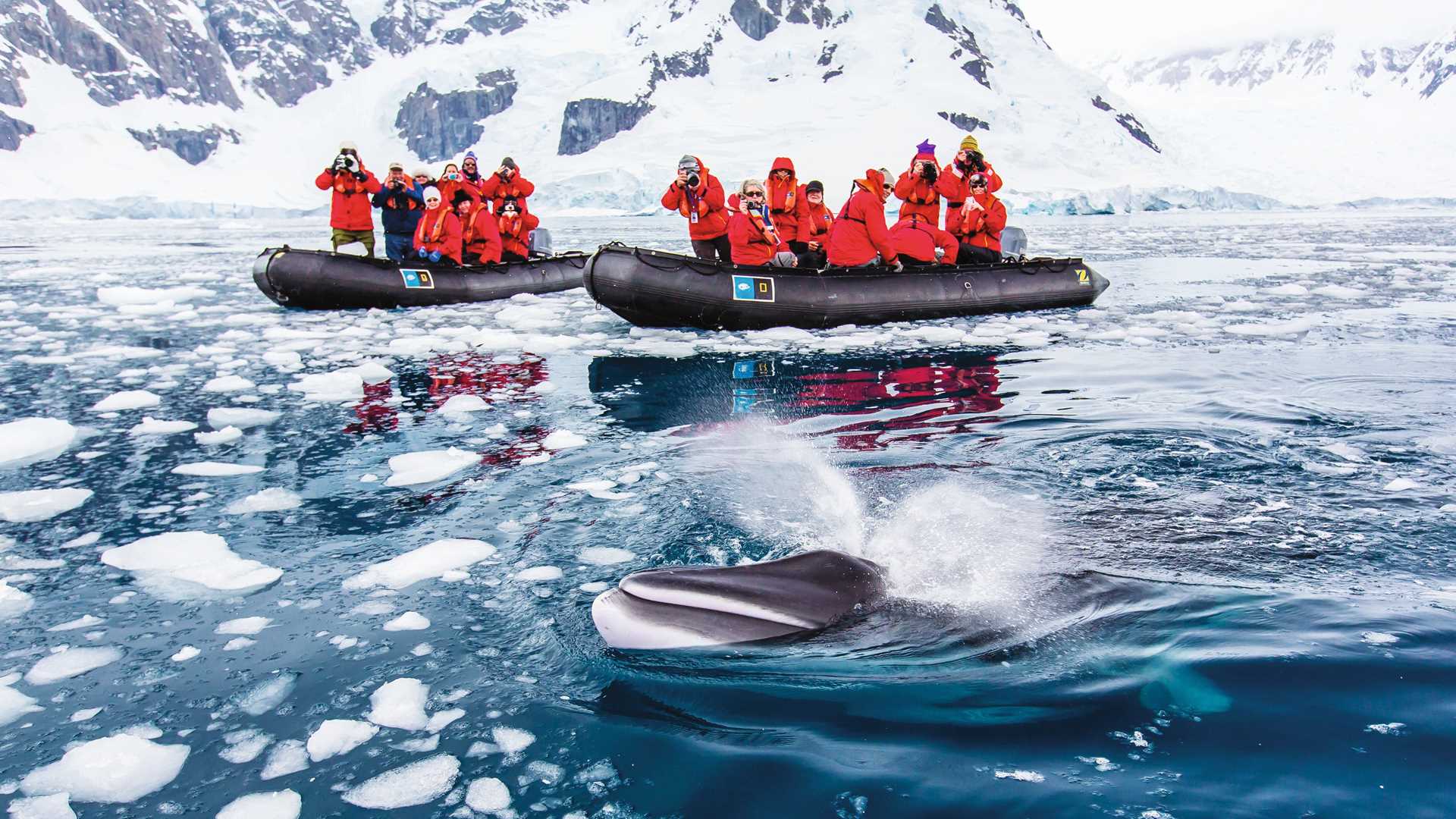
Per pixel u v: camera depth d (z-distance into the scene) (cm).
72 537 373
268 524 382
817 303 962
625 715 218
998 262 1122
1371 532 324
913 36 14825
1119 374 680
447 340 939
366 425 562
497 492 414
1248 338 859
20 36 13550
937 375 698
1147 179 11881
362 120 15938
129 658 264
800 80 14638
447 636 269
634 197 9644
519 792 192
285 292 1186
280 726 225
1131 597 269
